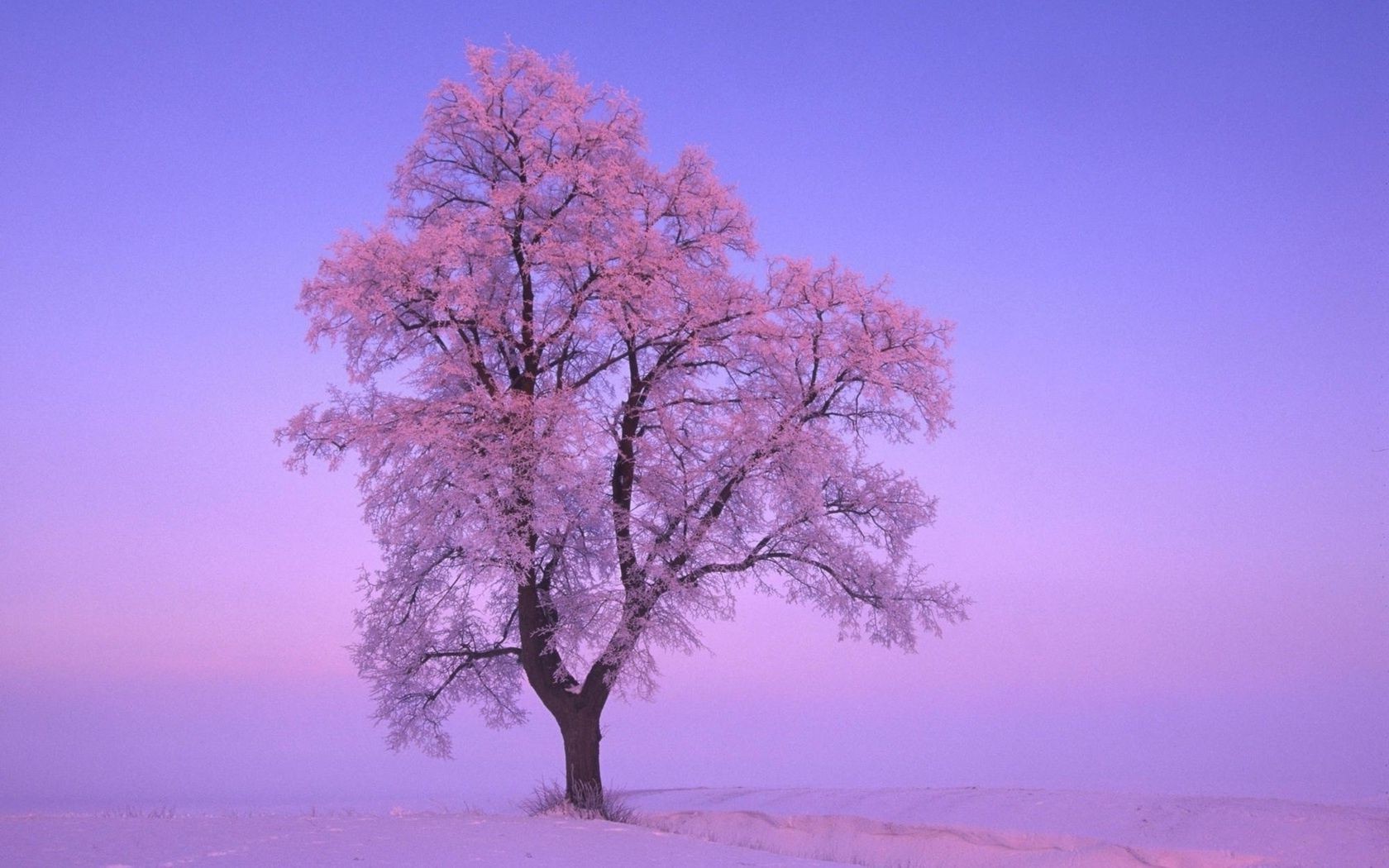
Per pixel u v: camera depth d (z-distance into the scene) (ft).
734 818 69.62
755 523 65.31
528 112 63.10
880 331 65.05
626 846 46.96
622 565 63.87
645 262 61.26
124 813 53.83
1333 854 54.60
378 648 68.13
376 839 44.27
